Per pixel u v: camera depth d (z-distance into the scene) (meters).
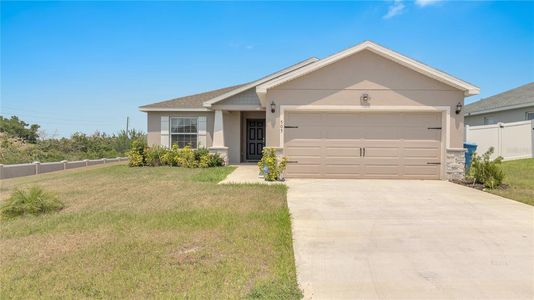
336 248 4.56
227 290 3.30
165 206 6.89
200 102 17.80
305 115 11.15
